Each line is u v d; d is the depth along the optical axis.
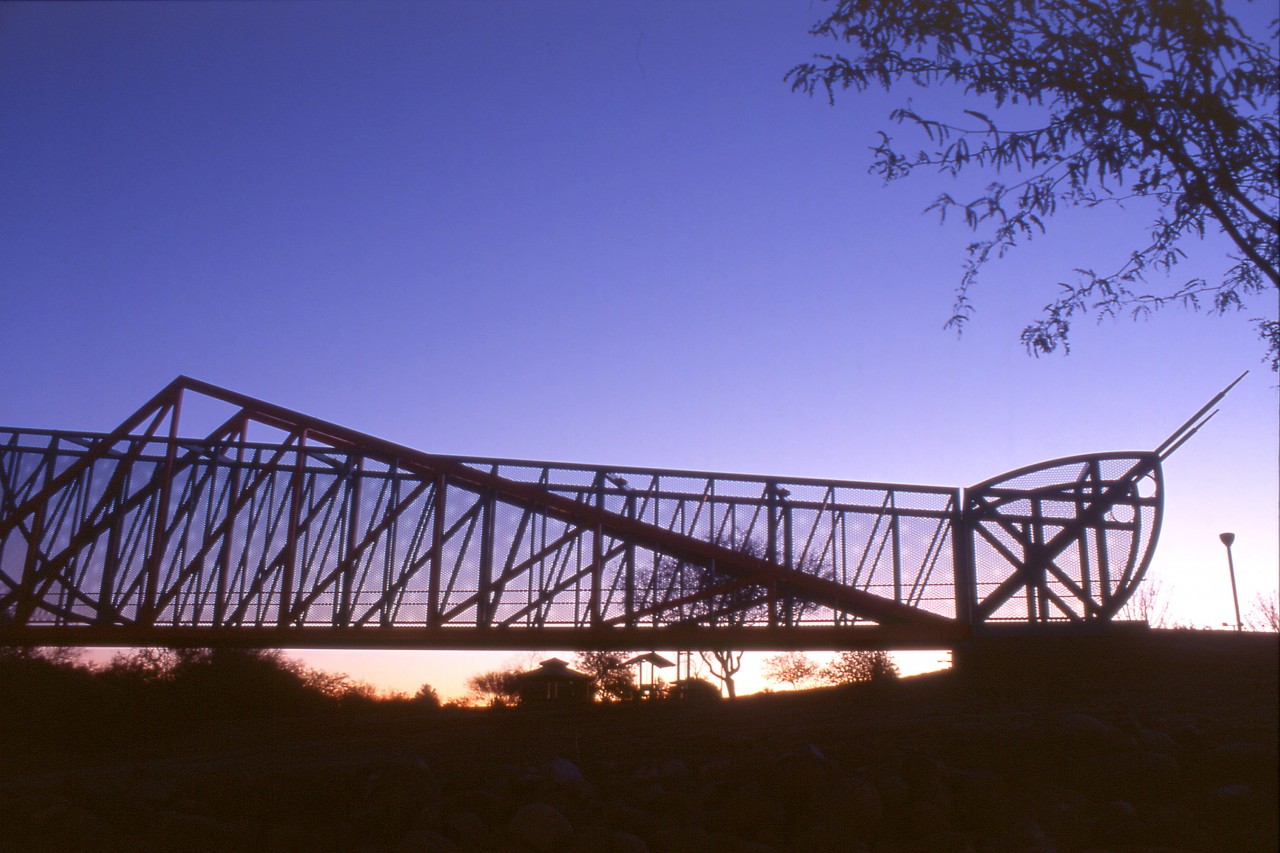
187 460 23.27
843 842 10.10
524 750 15.42
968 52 12.02
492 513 23.80
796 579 23.56
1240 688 15.27
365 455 23.98
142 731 29.84
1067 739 11.44
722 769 12.09
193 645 22.36
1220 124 11.15
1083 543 24.16
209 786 12.70
